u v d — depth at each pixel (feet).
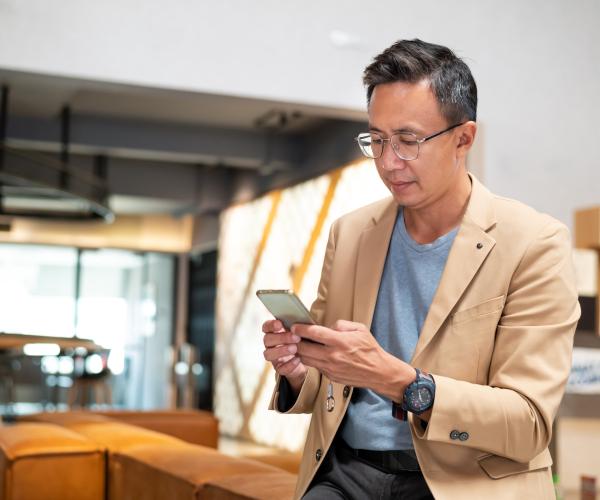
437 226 4.52
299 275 28.73
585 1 17.15
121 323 41.39
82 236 40.91
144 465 7.25
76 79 14.35
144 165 34.68
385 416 4.39
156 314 41.68
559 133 16.71
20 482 7.73
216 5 15.02
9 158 30.60
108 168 34.12
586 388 14.55
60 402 38.34
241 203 34.63
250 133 29.40
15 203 33.96
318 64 15.53
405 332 4.47
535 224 4.30
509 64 16.51
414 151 4.21
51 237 40.45
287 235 30.01
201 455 7.29
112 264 41.55
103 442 8.43
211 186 35.63
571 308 4.19
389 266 4.64
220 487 5.98
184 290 41.63
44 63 14.08
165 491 6.77
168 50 14.73
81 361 38.14
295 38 15.44
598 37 17.16
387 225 4.71
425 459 4.13
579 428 14.73
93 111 27.43
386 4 15.97
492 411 3.95
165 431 14.03
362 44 15.79
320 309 5.08
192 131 28.96
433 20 16.17
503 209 4.41
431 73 4.19
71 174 23.02
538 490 4.17
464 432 3.96
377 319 4.62
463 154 4.42
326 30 15.61
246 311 33.65
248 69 15.15
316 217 27.81
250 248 33.50
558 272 4.20
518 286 4.23
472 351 4.23
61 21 14.21
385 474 4.33
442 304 4.28
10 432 8.68
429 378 3.99
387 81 4.24
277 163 29.27
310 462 4.64
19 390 37.60
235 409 34.22
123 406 40.88
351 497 4.39
